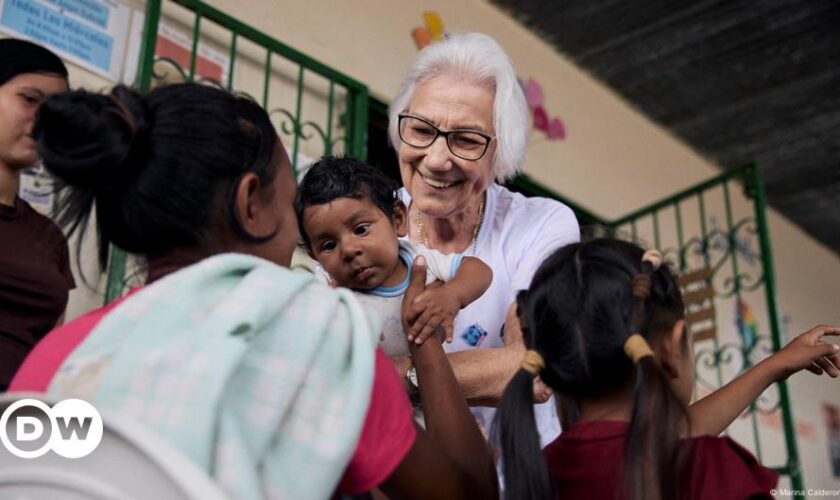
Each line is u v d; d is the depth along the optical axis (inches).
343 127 129.4
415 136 76.3
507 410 46.6
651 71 189.9
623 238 54.1
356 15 137.6
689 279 156.9
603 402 48.0
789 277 250.1
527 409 46.1
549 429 73.5
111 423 29.0
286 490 32.3
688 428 43.7
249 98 44.1
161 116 39.7
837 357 59.6
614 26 174.4
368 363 35.3
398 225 71.1
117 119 38.3
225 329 33.4
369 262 63.8
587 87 191.8
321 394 34.5
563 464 46.8
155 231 39.1
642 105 204.5
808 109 202.5
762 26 171.8
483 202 80.8
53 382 33.9
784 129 211.8
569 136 181.6
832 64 184.5
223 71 114.6
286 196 43.4
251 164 41.0
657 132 212.4
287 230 43.1
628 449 42.2
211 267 36.1
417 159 76.1
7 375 67.3
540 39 180.9
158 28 108.0
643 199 198.7
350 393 34.6
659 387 42.8
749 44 178.2
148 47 104.8
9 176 72.6
